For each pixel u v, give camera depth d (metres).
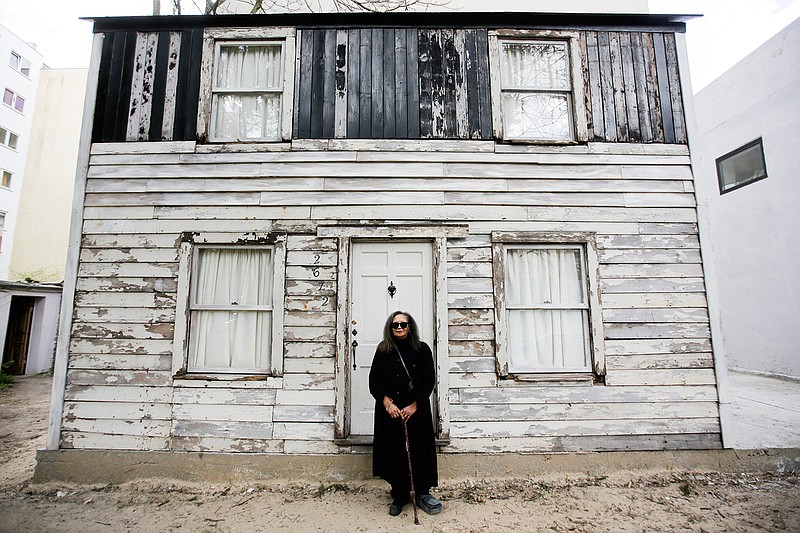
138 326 4.51
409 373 3.71
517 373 4.49
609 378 4.48
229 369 4.52
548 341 4.64
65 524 3.48
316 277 4.56
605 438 4.39
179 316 4.50
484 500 3.87
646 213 4.77
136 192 4.71
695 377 4.54
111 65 4.97
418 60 4.98
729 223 10.88
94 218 4.67
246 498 3.96
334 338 4.46
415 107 4.88
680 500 3.85
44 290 12.27
